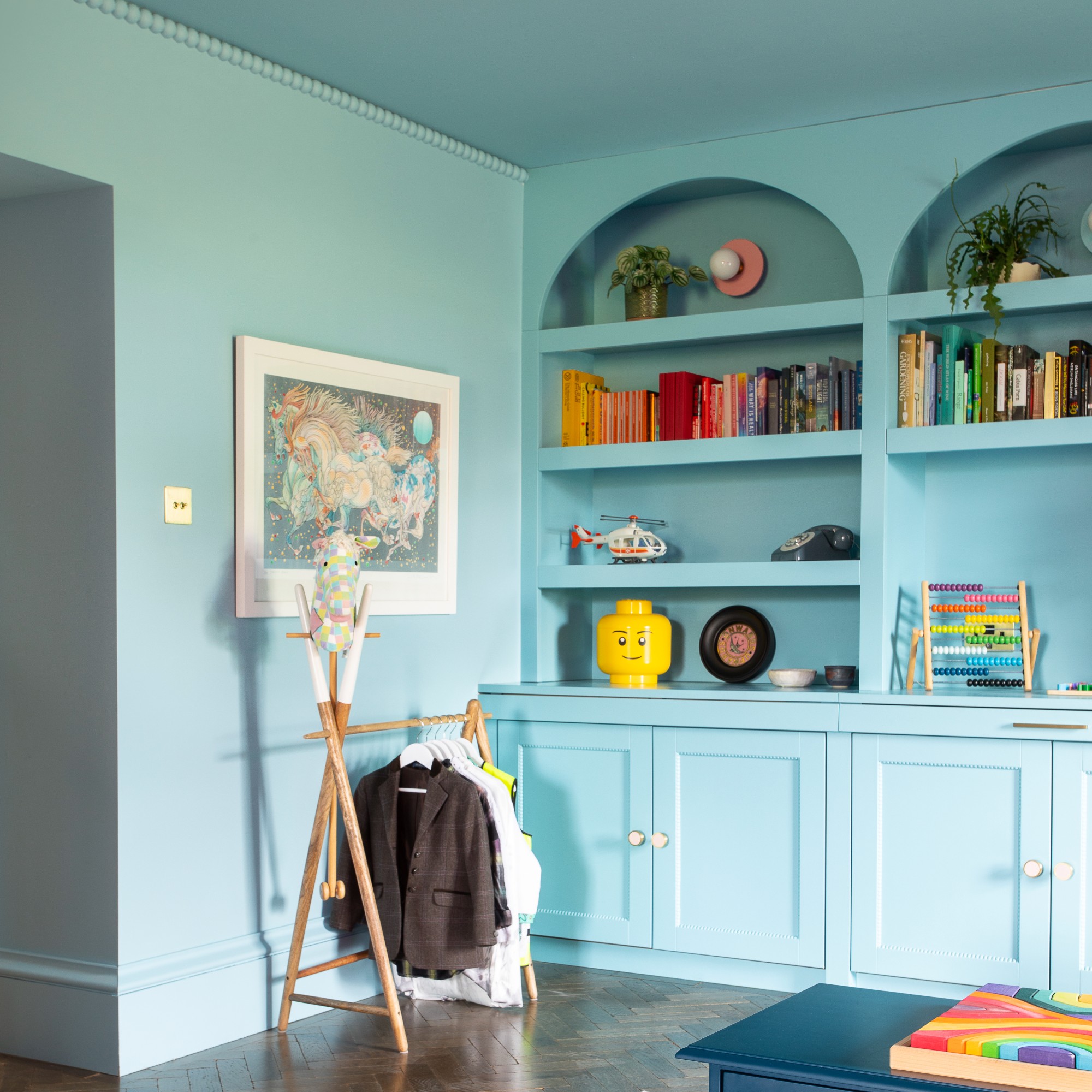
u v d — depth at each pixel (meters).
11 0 2.83
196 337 3.26
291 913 3.51
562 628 4.57
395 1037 3.33
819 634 4.23
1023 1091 1.65
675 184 4.27
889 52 3.44
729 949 3.80
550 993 3.74
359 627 3.27
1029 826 3.40
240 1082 2.97
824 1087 1.74
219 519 3.31
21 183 3.05
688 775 3.89
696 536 4.48
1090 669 3.81
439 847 3.43
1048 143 3.86
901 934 3.57
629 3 3.16
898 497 3.91
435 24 3.27
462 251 4.21
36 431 3.17
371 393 3.75
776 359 4.34
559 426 4.55
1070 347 3.64
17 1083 2.96
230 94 3.38
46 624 3.15
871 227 3.88
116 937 3.03
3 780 3.22
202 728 3.25
